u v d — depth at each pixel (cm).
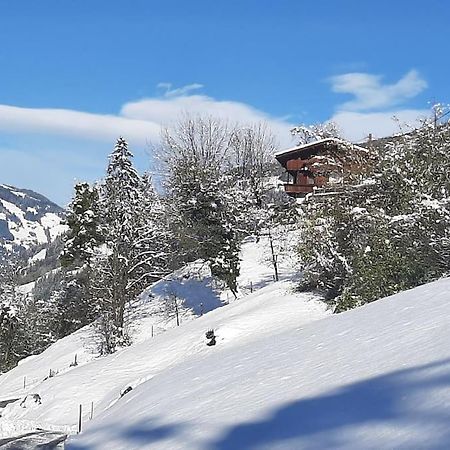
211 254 3095
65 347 3080
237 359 759
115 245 3116
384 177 1792
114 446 534
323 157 2305
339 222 1925
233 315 2116
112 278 3041
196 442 454
